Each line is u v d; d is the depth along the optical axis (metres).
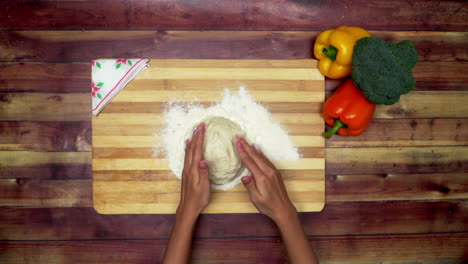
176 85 1.27
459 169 1.34
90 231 1.28
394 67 1.08
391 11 1.33
